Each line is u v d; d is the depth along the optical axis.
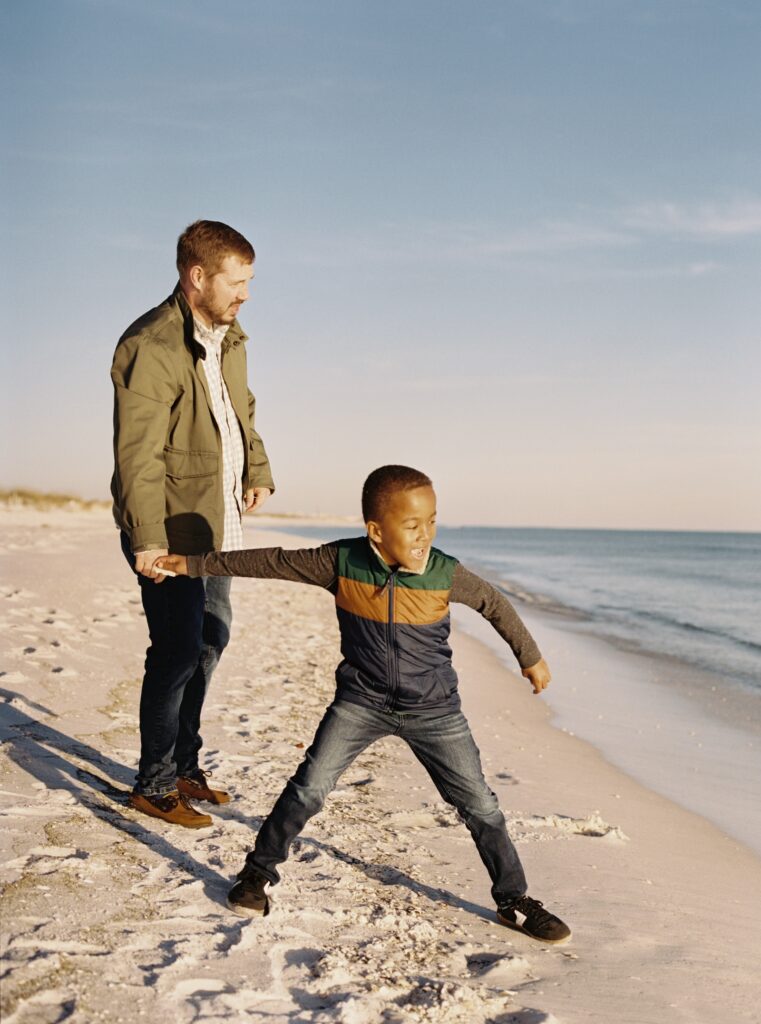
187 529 3.95
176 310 3.92
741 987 3.05
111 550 20.16
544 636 14.81
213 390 4.08
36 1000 2.37
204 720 6.23
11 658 6.79
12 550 17.25
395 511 3.01
